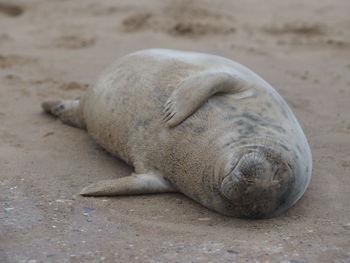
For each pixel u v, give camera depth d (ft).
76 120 29.48
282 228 19.45
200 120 21.47
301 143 21.30
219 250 17.53
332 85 38.81
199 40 51.08
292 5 65.10
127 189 21.93
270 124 21.07
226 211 20.26
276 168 18.78
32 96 34.55
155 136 22.53
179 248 17.65
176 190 22.57
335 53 47.83
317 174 24.14
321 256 17.26
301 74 41.57
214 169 20.10
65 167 24.64
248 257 17.10
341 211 20.86
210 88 21.57
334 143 27.71
